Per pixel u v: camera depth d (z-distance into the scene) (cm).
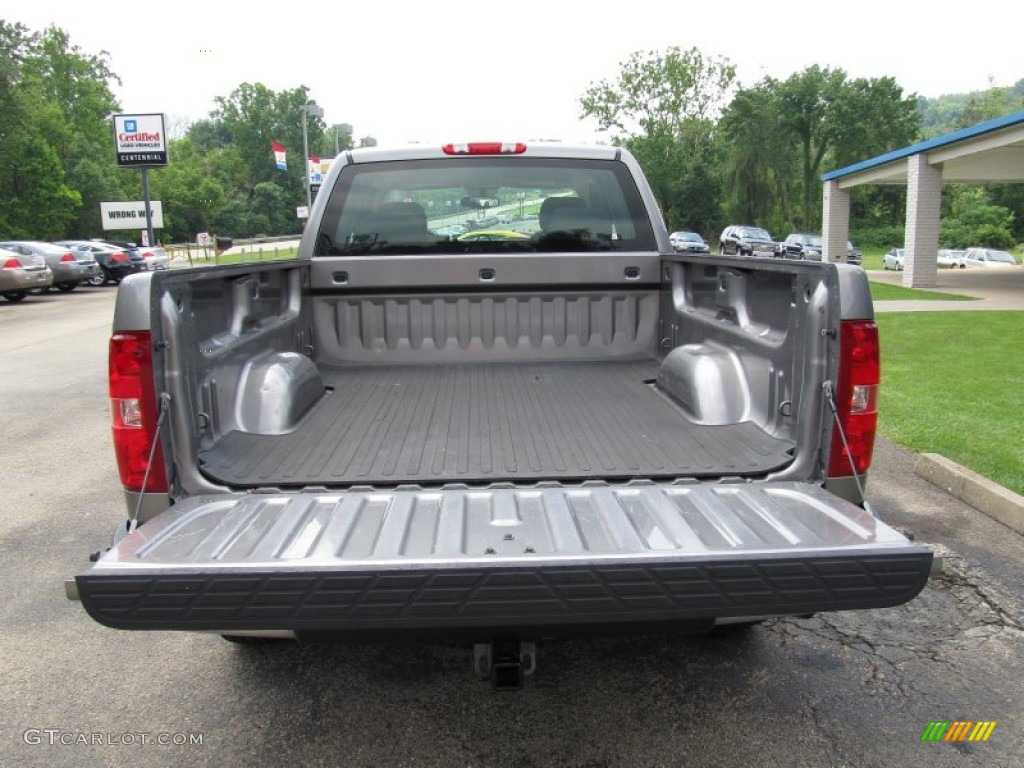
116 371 245
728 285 346
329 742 290
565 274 436
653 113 6888
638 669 336
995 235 6619
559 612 205
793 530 224
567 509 241
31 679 335
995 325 1442
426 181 435
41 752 286
